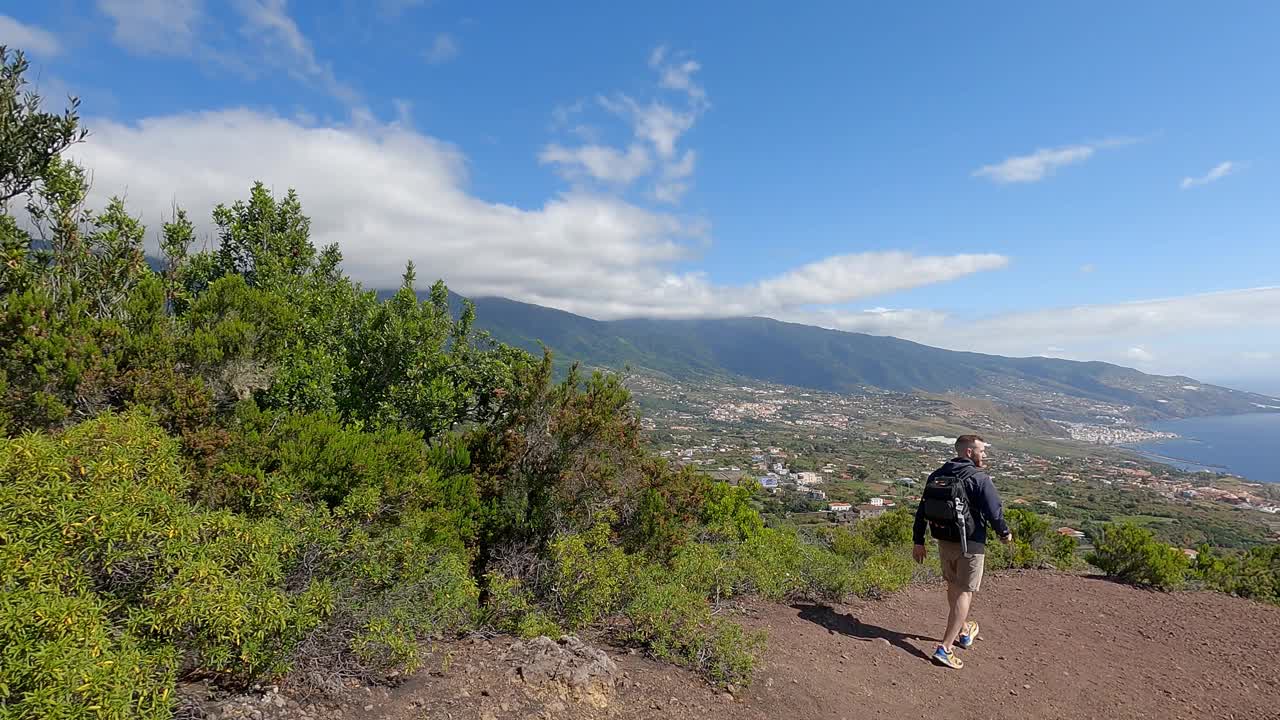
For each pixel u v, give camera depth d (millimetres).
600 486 6230
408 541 3871
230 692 2934
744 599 6199
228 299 5934
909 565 8570
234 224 9258
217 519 3020
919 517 5340
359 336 7680
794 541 7652
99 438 3084
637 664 4137
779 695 4062
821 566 6734
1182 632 6863
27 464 2625
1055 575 9539
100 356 4719
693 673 4121
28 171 6422
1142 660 5887
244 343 5688
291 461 4367
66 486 2590
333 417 6031
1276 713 4879
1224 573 10305
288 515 3613
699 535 7969
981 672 5105
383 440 5359
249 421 4969
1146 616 7418
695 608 4660
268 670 2969
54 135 6559
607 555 5137
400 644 3254
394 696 3199
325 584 3188
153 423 4055
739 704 3844
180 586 2619
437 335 7992
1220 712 4832
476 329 9016
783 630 5355
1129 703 4844
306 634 3119
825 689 4281
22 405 4320
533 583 5258
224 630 2721
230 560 2922
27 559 2342
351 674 3283
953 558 5164
